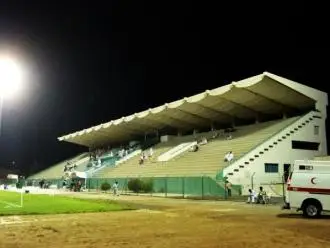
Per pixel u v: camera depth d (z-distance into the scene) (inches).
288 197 820.0
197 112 2363.4
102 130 3102.9
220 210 984.3
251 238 524.7
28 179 3481.8
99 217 786.2
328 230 612.1
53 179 2876.5
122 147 3243.1
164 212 908.6
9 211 888.9
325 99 2042.3
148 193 1855.3
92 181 2378.2
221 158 1881.2
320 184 799.1
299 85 1919.3
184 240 506.6
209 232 577.9
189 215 839.1
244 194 1627.7
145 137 3159.5
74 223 682.8
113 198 1504.7
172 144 2596.0
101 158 3107.8
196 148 2192.4
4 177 3966.5
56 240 506.0
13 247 458.3
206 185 1643.7
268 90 1921.8
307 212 800.9
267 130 1995.6
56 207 1001.5
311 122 1980.8
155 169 2223.2
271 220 753.6
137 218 770.8
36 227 628.4
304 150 1936.5
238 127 2329.0
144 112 2546.8
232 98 2054.6
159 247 457.7
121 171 2534.5
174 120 2596.0
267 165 1811.0
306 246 469.1
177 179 1768.0
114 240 506.0
